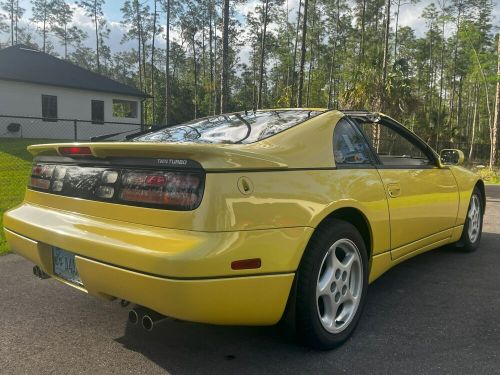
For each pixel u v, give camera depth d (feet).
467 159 98.12
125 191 8.56
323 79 184.55
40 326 10.71
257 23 169.48
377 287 13.50
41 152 10.66
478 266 15.58
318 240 9.07
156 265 7.50
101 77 91.09
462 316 11.33
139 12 180.86
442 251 17.60
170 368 8.84
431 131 112.88
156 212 8.05
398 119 80.89
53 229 9.27
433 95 203.51
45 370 8.74
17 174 34.60
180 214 7.80
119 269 7.98
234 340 10.01
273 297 8.33
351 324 9.99
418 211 12.69
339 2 166.81
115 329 10.60
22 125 76.89
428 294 12.88
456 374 8.57
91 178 9.23
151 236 7.93
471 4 100.53
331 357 9.25
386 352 9.46
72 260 9.34
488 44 95.76
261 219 8.15
